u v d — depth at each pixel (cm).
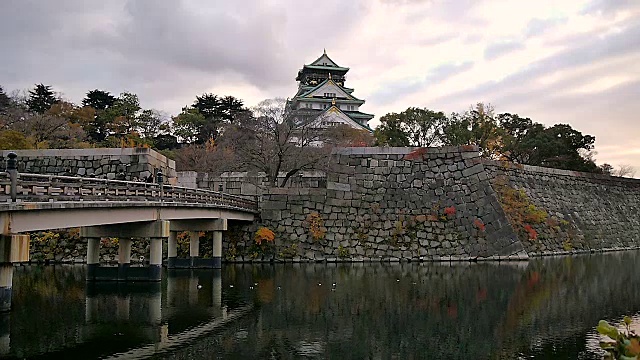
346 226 3366
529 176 4041
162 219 2189
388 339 1376
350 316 1650
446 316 1648
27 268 2862
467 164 3500
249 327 1504
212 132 6147
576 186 4422
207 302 1878
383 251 3284
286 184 3856
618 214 4594
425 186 3488
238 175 3925
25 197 1422
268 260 3219
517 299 1927
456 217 3391
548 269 2828
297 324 1545
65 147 4453
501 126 5353
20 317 1614
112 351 1246
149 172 3197
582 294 2031
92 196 1684
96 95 6259
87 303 1845
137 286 2198
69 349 1260
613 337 462
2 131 4050
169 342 1334
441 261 3241
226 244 3262
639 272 2700
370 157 3566
